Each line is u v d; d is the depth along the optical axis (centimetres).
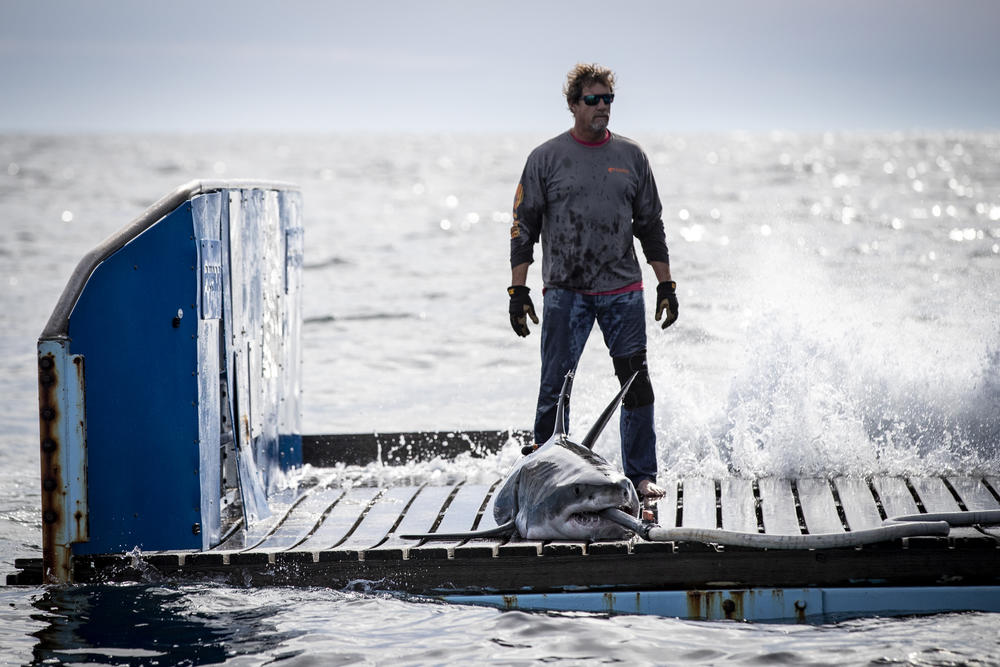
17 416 2561
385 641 1058
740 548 1156
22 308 4519
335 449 1850
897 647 1013
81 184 18500
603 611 1162
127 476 1229
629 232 1368
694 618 1150
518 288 1368
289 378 1688
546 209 1371
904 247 6512
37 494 1872
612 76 1345
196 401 1229
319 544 1259
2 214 11275
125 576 1220
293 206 1700
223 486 1458
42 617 1130
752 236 7888
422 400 2698
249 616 1132
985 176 19588
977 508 1286
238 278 1371
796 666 973
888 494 1374
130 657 1027
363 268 6275
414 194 16438
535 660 1005
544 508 1212
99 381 1217
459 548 1190
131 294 1217
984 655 986
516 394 2762
